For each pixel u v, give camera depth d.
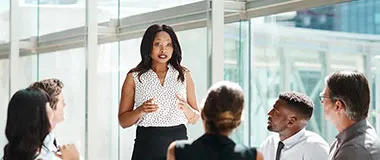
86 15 6.00
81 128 5.90
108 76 5.94
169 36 4.51
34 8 7.18
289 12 4.84
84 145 5.85
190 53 5.19
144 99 4.51
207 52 5.06
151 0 5.71
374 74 4.21
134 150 4.56
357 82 3.17
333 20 4.50
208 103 2.82
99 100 5.91
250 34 5.12
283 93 3.95
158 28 4.51
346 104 3.14
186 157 2.78
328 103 3.25
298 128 3.88
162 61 4.50
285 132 3.89
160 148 4.47
